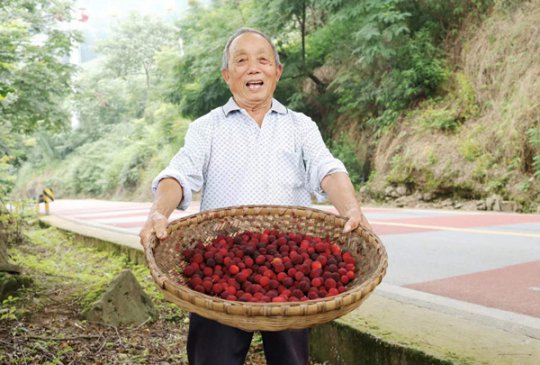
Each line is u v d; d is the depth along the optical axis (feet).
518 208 33.40
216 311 4.31
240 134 6.48
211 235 6.34
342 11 46.83
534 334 8.63
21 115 33.40
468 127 40.96
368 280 4.61
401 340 7.14
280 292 5.19
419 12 49.26
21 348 8.93
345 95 53.31
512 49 40.37
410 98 47.11
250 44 6.30
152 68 137.39
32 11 36.58
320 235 6.34
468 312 10.21
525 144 35.12
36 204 32.07
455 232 22.75
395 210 36.60
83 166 114.21
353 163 50.60
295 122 6.72
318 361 8.64
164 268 5.45
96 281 14.15
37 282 13.51
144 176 91.76
